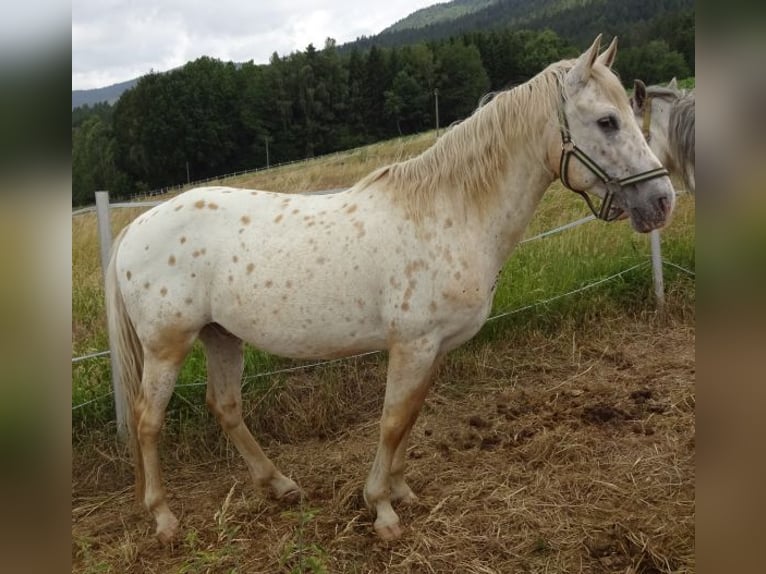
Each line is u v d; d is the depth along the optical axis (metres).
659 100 5.16
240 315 2.78
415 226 2.63
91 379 4.07
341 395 4.37
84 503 3.45
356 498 3.18
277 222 2.79
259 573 2.64
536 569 2.57
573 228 6.31
